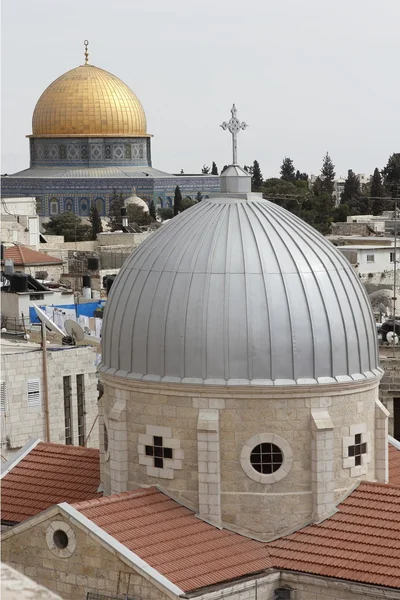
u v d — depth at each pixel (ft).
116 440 198.08
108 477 205.77
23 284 434.71
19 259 643.04
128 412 197.88
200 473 191.21
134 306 197.36
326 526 191.21
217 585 175.83
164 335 192.85
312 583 182.09
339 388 193.36
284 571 184.24
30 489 215.51
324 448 191.62
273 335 190.70
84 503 185.57
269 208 206.69
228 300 191.93
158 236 204.95
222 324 190.80
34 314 421.18
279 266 195.31
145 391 194.59
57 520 181.98
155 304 195.00
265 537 191.62
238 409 190.70
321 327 193.16
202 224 202.08
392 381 338.54
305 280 195.11
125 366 197.26
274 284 193.57
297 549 187.73
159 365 193.36
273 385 189.47
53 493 213.05
